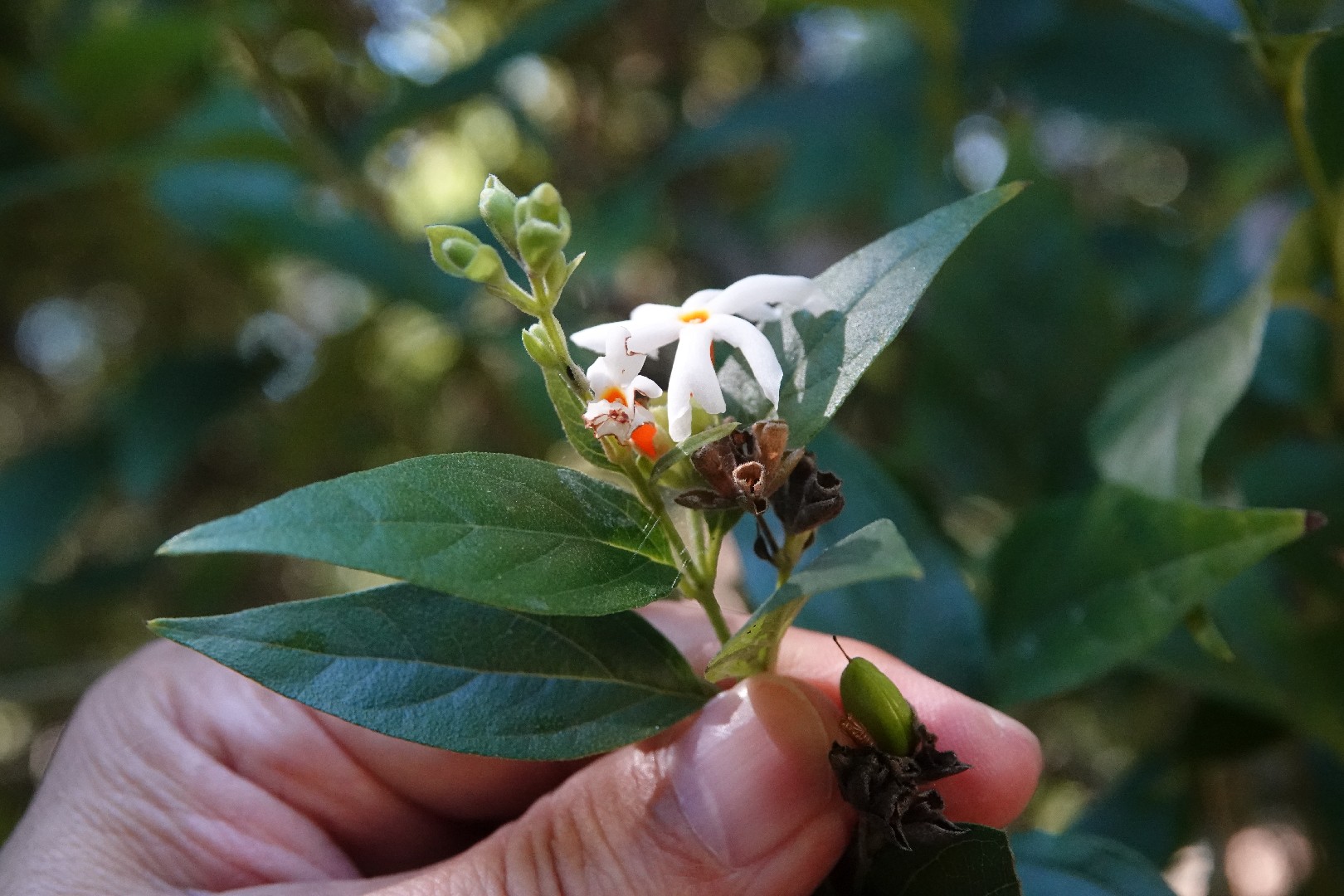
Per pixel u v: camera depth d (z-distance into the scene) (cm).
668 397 16
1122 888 19
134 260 42
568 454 38
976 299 24
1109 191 43
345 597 17
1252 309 20
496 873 19
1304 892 26
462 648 17
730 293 17
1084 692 31
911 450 25
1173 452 20
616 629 17
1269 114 32
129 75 32
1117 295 24
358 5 38
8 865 22
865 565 14
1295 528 18
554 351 16
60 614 42
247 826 22
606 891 19
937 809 17
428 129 44
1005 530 21
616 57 42
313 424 37
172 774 22
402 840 24
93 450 36
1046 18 32
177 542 14
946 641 21
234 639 16
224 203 33
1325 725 21
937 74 30
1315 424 25
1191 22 21
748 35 46
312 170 32
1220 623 22
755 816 18
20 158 34
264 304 44
